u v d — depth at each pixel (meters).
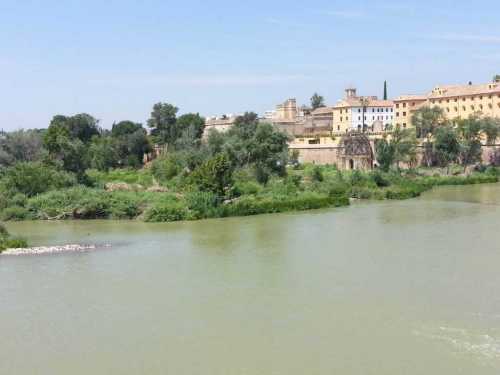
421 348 42.56
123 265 70.06
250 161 158.50
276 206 116.56
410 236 83.06
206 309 52.38
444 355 41.28
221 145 176.25
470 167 196.62
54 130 146.75
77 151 148.12
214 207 113.12
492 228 88.12
